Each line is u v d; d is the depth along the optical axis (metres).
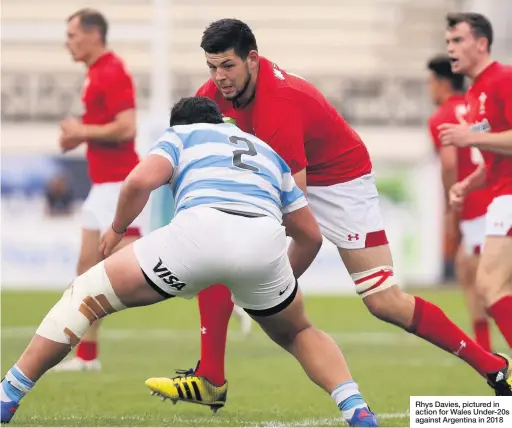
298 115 20.25
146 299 18.14
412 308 21.89
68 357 35.03
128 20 80.88
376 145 79.25
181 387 22.02
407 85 82.50
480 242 33.34
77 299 18.20
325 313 50.00
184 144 18.36
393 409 23.62
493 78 25.17
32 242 60.50
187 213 17.75
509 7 81.88
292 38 84.44
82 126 30.59
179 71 81.00
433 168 63.81
